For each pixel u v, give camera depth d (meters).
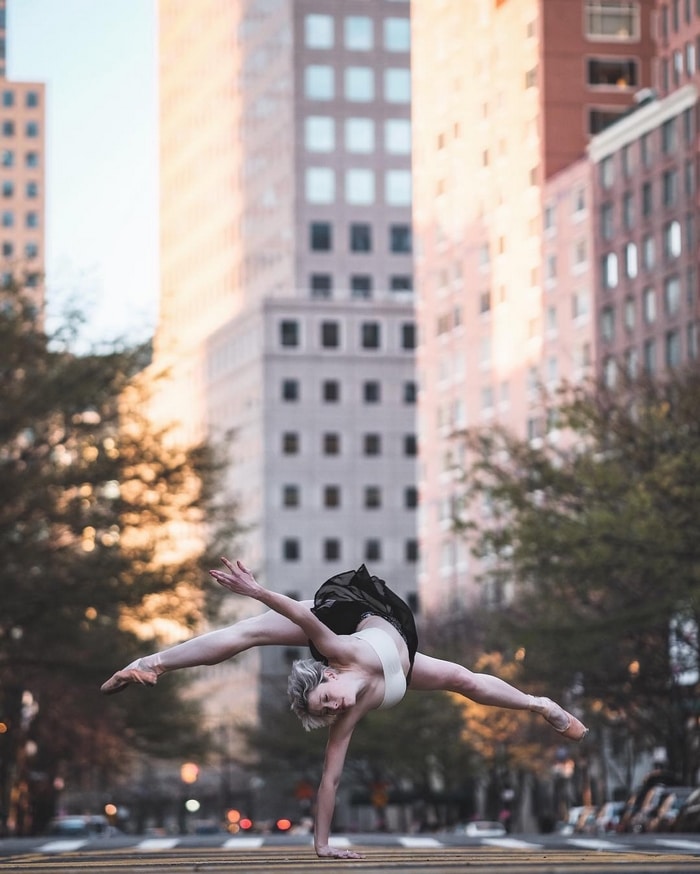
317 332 170.88
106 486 42.88
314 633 11.00
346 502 169.62
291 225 174.75
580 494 42.09
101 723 63.25
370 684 11.11
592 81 123.38
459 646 87.25
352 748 88.31
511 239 127.31
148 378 43.50
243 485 175.00
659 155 106.12
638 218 108.56
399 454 170.88
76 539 42.97
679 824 29.41
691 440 41.34
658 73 109.69
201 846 24.44
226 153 195.50
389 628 11.29
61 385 41.22
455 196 137.62
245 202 188.50
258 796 146.25
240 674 161.38
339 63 176.50
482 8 132.88
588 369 114.75
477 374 133.00
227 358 181.62
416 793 95.69
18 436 42.44
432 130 142.50
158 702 64.75
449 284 138.50
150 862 11.57
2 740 62.53
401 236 175.88
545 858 11.59
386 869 9.88
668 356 105.44
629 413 45.53
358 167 175.75
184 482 42.41
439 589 136.12
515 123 126.94
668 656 45.94
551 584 45.22
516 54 127.25
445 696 85.56
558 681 48.59
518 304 126.06
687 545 38.41
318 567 168.38
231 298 192.88
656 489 38.75
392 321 171.75
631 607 42.44
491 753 83.00
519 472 45.09
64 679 50.91
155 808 150.88
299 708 11.12
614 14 124.00
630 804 37.25
